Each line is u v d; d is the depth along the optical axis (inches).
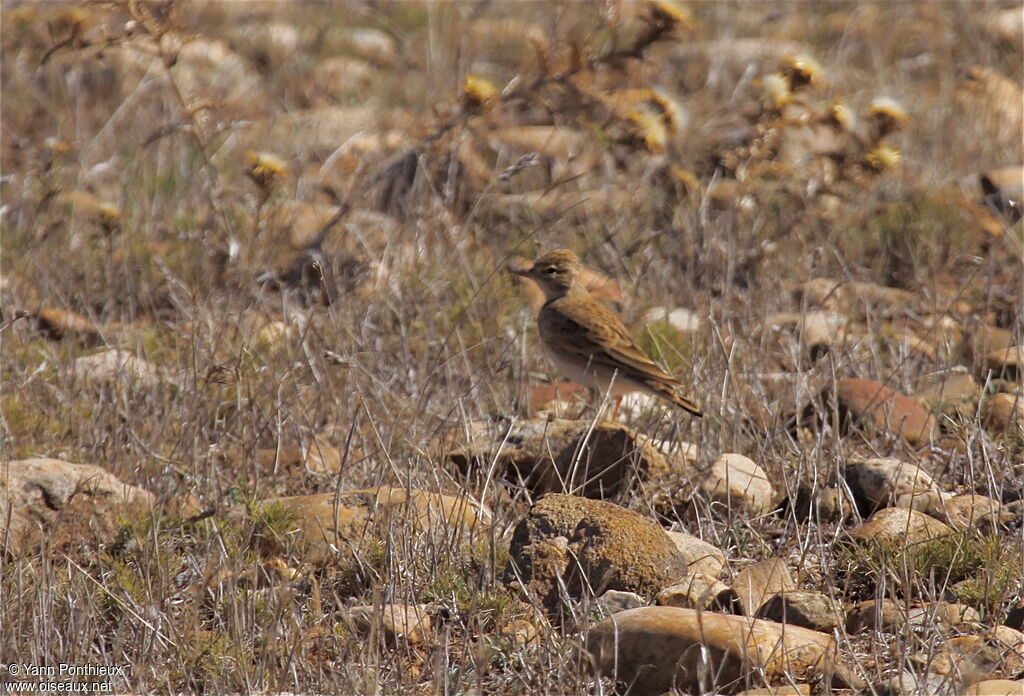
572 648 290.0
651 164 663.8
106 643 313.4
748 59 880.3
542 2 981.8
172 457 412.5
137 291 561.9
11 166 695.7
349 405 452.1
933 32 954.1
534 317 553.6
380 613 306.8
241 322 514.9
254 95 850.8
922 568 337.1
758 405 458.3
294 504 374.6
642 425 455.8
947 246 612.4
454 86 820.0
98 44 577.6
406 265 572.7
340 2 1068.5
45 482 370.0
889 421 427.2
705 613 296.7
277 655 292.4
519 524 348.5
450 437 427.5
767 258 589.0
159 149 732.0
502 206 648.4
